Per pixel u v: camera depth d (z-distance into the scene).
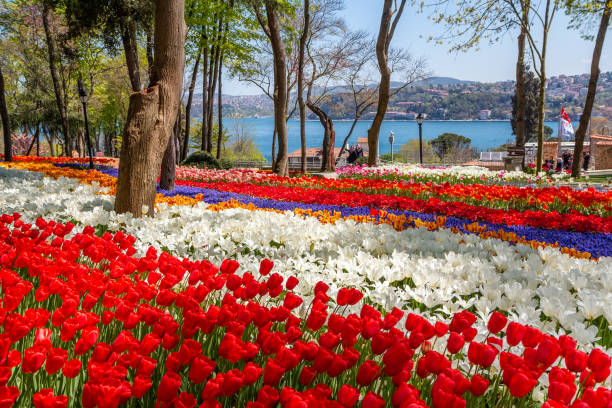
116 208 7.08
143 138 7.02
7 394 1.57
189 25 25.86
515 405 2.16
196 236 4.89
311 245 5.32
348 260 4.25
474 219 8.83
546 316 3.11
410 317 2.35
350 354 1.96
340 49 34.41
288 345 2.57
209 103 33.62
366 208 10.01
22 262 3.38
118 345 2.03
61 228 4.50
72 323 2.12
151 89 7.07
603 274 3.99
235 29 29.05
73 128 43.66
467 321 2.27
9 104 43.47
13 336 2.03
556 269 4.36
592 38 21.00
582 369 1.97
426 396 2.13
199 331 2.53
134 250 3.95
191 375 1.74
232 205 8.79
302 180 17.06
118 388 1.57
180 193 12.02
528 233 7.23
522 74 25.72
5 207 6.88
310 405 1.54
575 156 21.67
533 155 36.62
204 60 30.16
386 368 1.91
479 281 3.69
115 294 2.88
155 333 2.19
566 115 37.97
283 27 25.62
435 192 13.53
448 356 2.46
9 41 37.09
